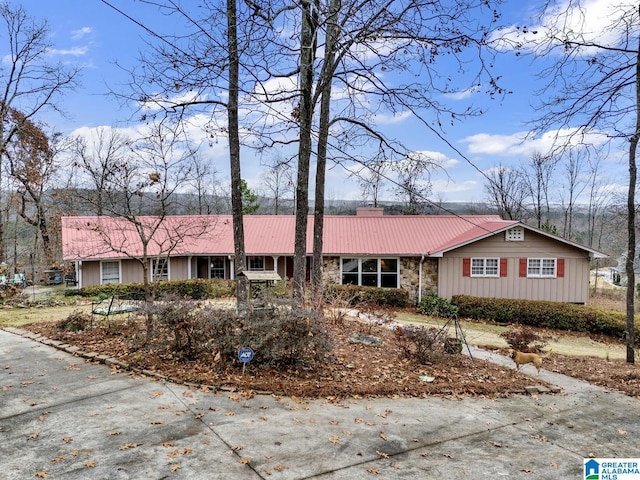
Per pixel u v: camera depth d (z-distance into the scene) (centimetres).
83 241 1741
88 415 490
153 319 783
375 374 686
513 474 403
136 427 462
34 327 993
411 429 493
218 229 2075
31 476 362
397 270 1895
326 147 880
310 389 590
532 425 532
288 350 650
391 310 1712
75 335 868
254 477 373
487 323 1556
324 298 1045
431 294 1859
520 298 1736
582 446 478
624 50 717
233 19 742
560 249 1717
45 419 478
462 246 1753
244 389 579
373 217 2217
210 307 708
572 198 3300
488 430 505
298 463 400
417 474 393
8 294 1502
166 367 652
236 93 878
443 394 628
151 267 1873
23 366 675
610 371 870
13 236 2462
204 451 414
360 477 381
